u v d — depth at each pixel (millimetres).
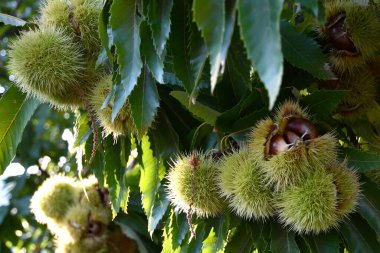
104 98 715
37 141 1458
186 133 790
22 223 1444
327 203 620
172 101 792
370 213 675
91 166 829
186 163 705
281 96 693
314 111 688
